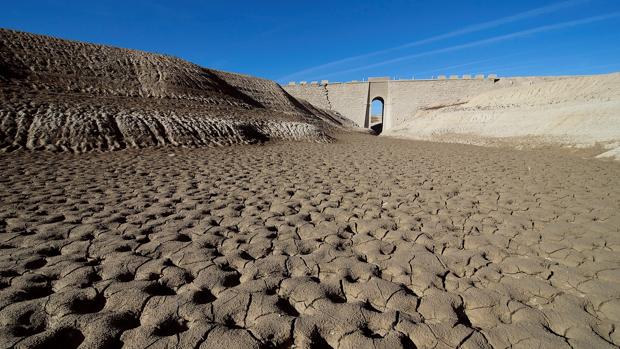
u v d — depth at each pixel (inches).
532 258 144.3
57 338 85.6
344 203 234.8
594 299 112.0
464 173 371.2
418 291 118.1
